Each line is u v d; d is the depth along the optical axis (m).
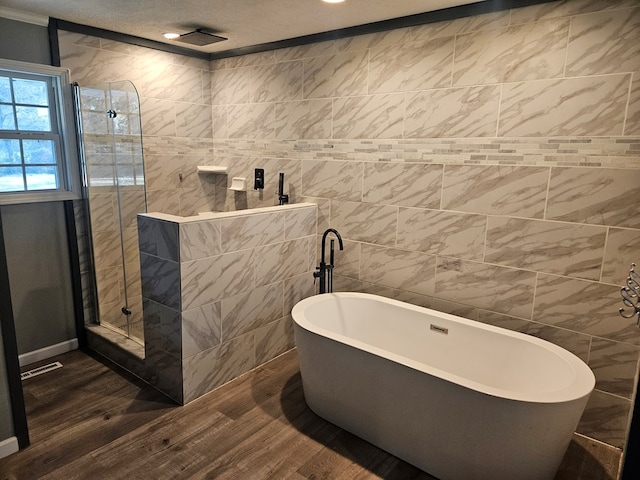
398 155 2.77
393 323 2.74
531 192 2.30
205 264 2.46
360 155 2.95
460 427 1.85
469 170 2.49
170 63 3.47
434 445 1.95
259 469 2.01
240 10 2.56
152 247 2.46
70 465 2.01
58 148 2.96
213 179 3.93
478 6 2.34
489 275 2.51
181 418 2.38
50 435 2.21
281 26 2.87
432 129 2.61
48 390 2.62
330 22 2.77
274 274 2.94
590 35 2.04
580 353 2.27
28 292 2.91
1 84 2.65
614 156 2.05
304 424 2.35
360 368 2.12
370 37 2.79
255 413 2.44
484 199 2.46
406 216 2.79
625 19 1.94
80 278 3.14
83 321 3.20
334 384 2.27
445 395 1.85
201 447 2.15
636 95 1.96
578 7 2.05
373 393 2.11
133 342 2.94
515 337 2.28
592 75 2.05
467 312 2.63
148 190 3.48
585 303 2.21
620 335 2.14
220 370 2.69
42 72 2.75
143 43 3.24
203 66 3.73
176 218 2.39
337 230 3.14
